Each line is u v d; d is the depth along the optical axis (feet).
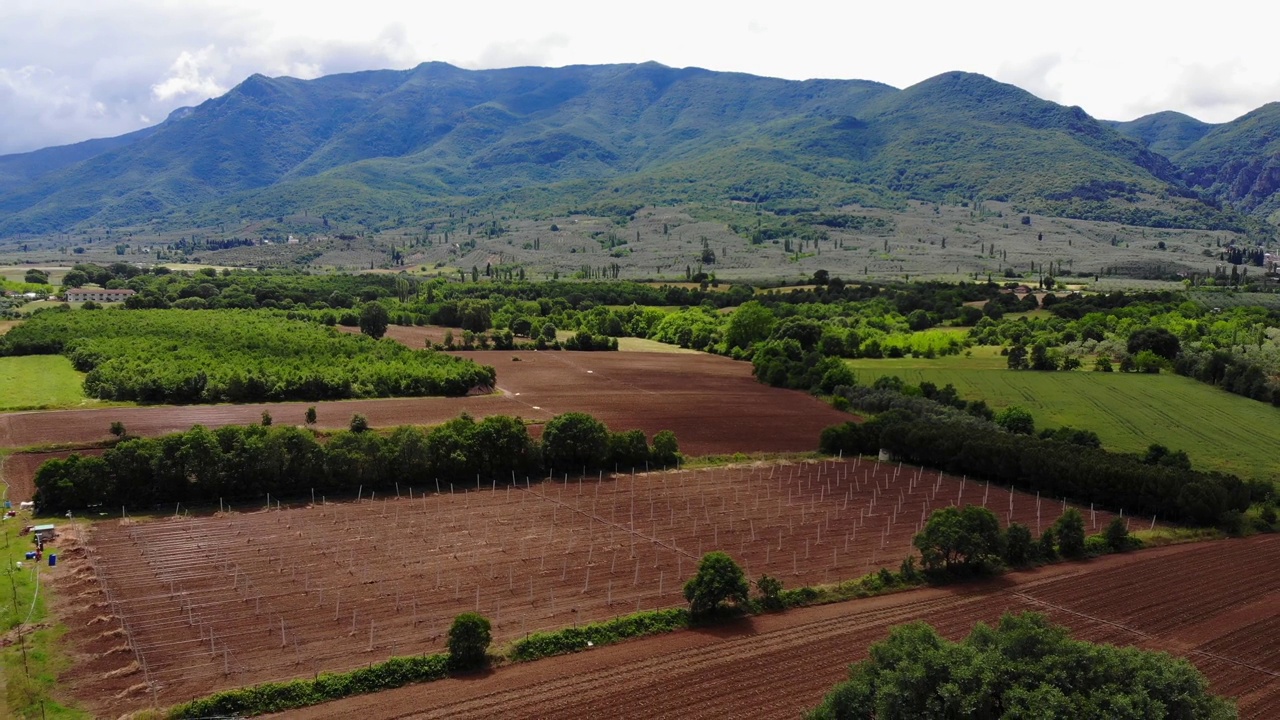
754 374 600.80
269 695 161.79
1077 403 476.54
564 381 547.49
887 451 383.45
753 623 206.18
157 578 217.97
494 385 515.09
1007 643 145.07
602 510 289.94
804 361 578.66
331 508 281.13
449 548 247.29
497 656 181.78
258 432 303.89
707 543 260.62
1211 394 498.69
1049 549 261.24
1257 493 324.60
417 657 176.76
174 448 279.08
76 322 599.98
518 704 164.25
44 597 203.10
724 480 335.88
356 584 218.18
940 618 211.00
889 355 648.38
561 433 336.08
